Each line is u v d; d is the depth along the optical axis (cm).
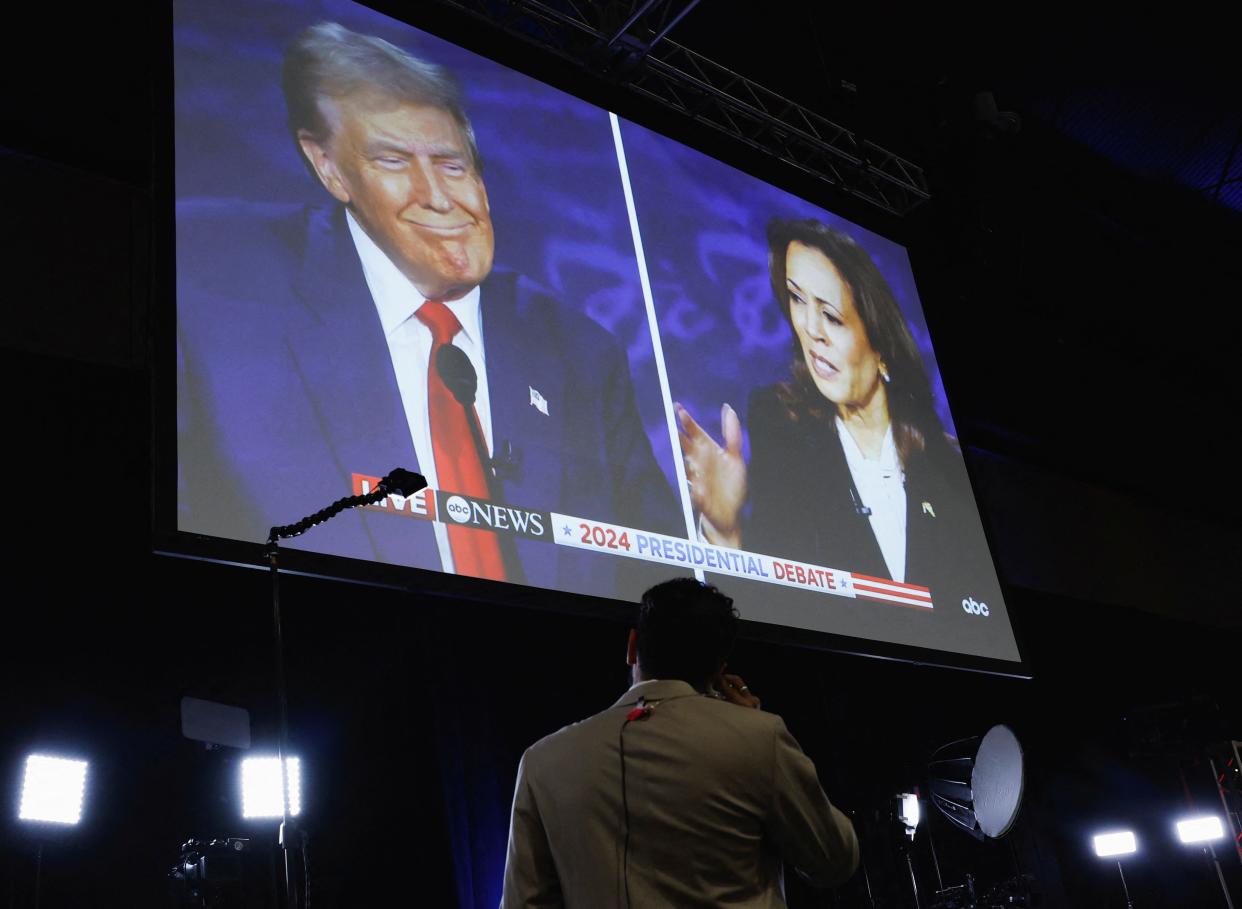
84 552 475
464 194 504
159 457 379
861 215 698
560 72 574
